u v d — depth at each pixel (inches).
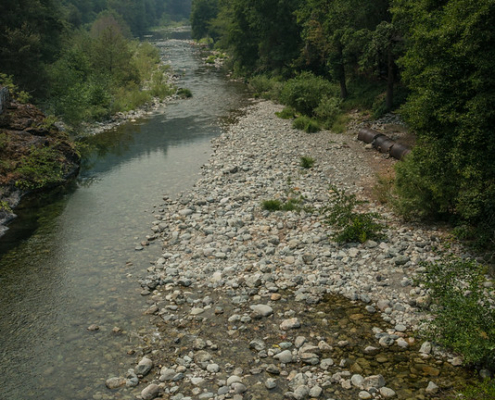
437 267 346.9
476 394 251.0
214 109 1360.7
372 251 445.1
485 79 397.4
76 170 810.8
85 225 577.0
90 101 1220.5
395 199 532.4
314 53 1461.6
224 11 2662.4
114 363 318.0
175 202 641.6
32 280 442.3
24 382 303.6
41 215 615.5
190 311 377.1
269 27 1723.7
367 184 658.2
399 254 431.2
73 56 1445.6
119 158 890.7
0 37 1178.0
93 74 1417.3
